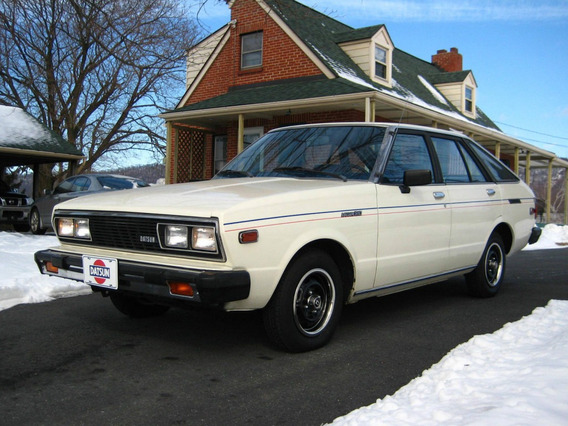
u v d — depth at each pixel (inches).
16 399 119.1
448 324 185.9
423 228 184.4
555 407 98.7
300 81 579.2
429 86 818.8
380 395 122.3
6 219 557.6
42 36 721.6
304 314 150.0
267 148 199.9
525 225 250.2
